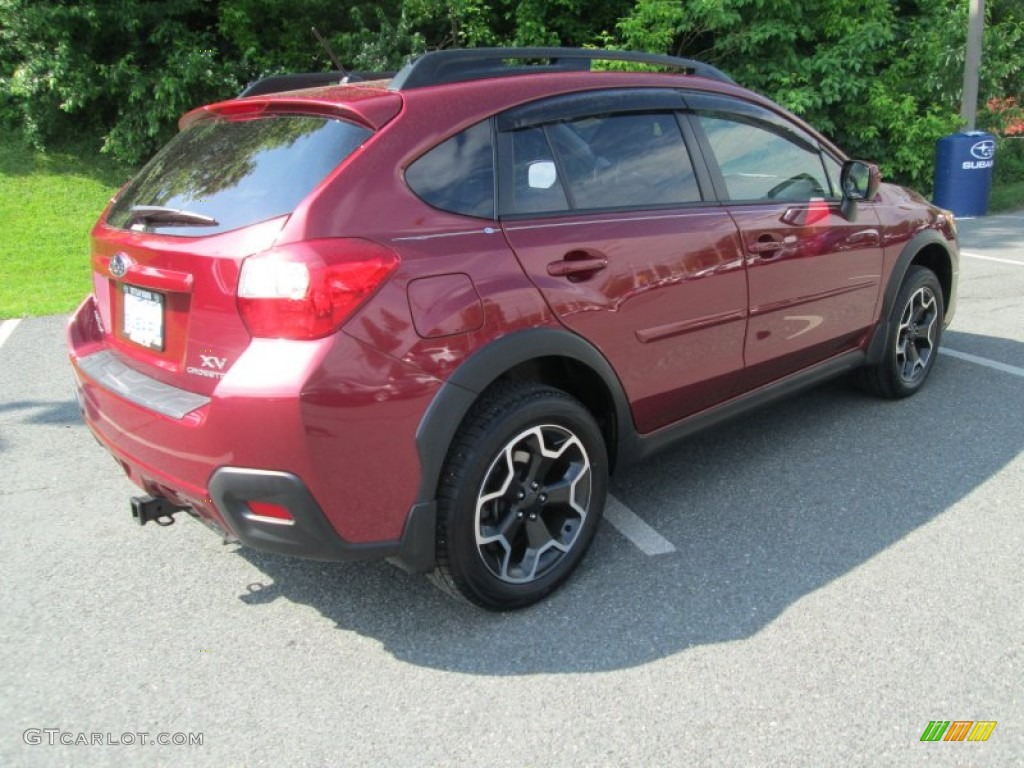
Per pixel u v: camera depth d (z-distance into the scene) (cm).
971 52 1213
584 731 229
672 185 329
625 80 326
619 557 318
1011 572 298
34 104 1145
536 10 1266
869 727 227
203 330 244
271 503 236
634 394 312
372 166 250
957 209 1216
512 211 277
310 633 279
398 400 240
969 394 476
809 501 356
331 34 1240
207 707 244
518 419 266
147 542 341
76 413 486
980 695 238
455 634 276
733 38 1216
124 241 274
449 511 257
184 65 1109
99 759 224
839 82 1223
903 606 280
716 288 333
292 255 229
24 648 272
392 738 229
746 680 247
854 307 415
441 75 280
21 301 750
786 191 380
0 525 355
